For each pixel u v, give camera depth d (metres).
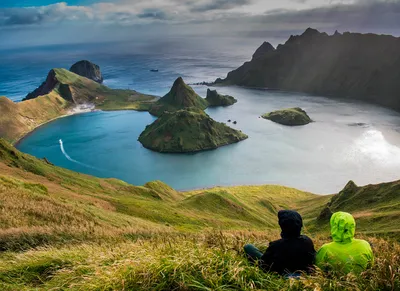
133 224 48.69
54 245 16.28
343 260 7.15
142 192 108.25
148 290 6.46
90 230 23.19
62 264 9.53
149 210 73.88
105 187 103.56
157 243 10.71
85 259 9.26
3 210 28.72
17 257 10.74
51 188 68.50
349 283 6.30
